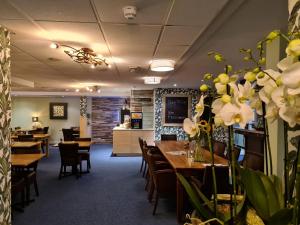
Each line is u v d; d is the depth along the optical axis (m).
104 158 8.41
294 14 1.11
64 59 4.23
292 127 0.75
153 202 4.20
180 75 5.81
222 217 0.87
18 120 12.62
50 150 10.52
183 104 8.85
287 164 0.81
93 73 5.70
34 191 4.80
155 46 3.38
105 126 12.71
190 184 0.98
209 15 2.35
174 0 2.05
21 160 4.14
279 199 0.79
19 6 2.16
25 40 3.13
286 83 0.62
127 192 4.75
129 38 3.04
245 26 2.63
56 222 3.44
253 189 0.77
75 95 11.77
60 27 2.68
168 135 7.36
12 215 3.65
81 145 6.32
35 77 6.42
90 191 4.81
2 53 2.25
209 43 3.22
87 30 2.77
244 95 0.80
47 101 12.71
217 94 0.88
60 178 5.76
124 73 5.64
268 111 0.81
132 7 2.14
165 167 4.28
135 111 9.26
